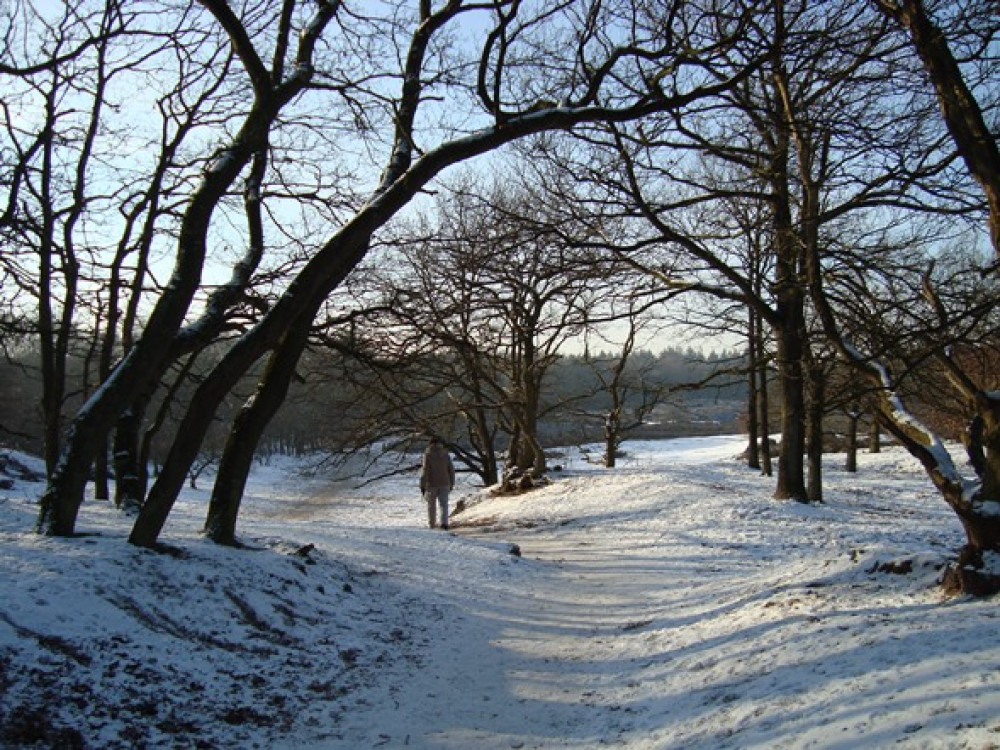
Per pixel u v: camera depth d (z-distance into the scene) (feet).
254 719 14.51
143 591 17.88
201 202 22.82
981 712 10.36
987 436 18.19
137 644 15.62
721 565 34.40
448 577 30.07
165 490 20.92
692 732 13.34
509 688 17.61
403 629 22.06
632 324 87.30
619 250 40.93
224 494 24.71
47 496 20.49
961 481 18.40
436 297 55.93
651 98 25.77
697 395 191.31
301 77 25.80
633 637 21.49
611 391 92.07
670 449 153.79
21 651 13.74
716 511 50.75
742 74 24.38
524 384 83.46
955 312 21.42
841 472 100.07
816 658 14.97
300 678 16.88
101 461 49.26
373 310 31.65
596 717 15.42
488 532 54.75
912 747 9.98
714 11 26.11
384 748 13.85
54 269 38.73
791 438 56.18
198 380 35.40
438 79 30.73
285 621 19.80
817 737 11.34
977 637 13.70
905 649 14.01
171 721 13.56
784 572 25.07
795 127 30.32
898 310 27.78
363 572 27.81
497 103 25.32
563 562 38.55
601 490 65.16
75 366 102.78
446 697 16.83
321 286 26.81
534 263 45.73
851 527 44.91
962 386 18.92
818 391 33.04
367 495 126.82
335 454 86.94
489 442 94.43
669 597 27.30
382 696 16.56
